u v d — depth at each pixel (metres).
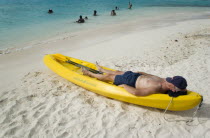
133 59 6.45
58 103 3.80
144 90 3.41
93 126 3.20
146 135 3.05
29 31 11.23
